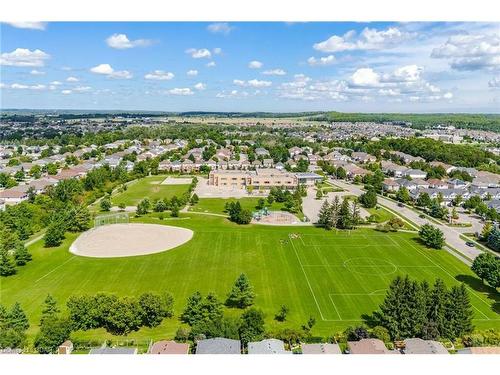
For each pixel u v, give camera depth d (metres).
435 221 195.38
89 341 90.12
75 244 156.38
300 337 89.06
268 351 78.62
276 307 108.50
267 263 138.75
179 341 89.56
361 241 162.88
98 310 96.12
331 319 102.12
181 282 123.31
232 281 124.38
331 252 150.00
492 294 117.88
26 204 194.88
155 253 147.00
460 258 146.38
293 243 159.50
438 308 92.44
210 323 90.25
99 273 129.50
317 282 124.00
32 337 92.25
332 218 179.88
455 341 89.50
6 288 119.19
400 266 137.50
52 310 99.00
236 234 170.12
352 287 120.75
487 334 90.38
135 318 95.50
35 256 143.88
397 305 92.06
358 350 80.44
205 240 162.00
